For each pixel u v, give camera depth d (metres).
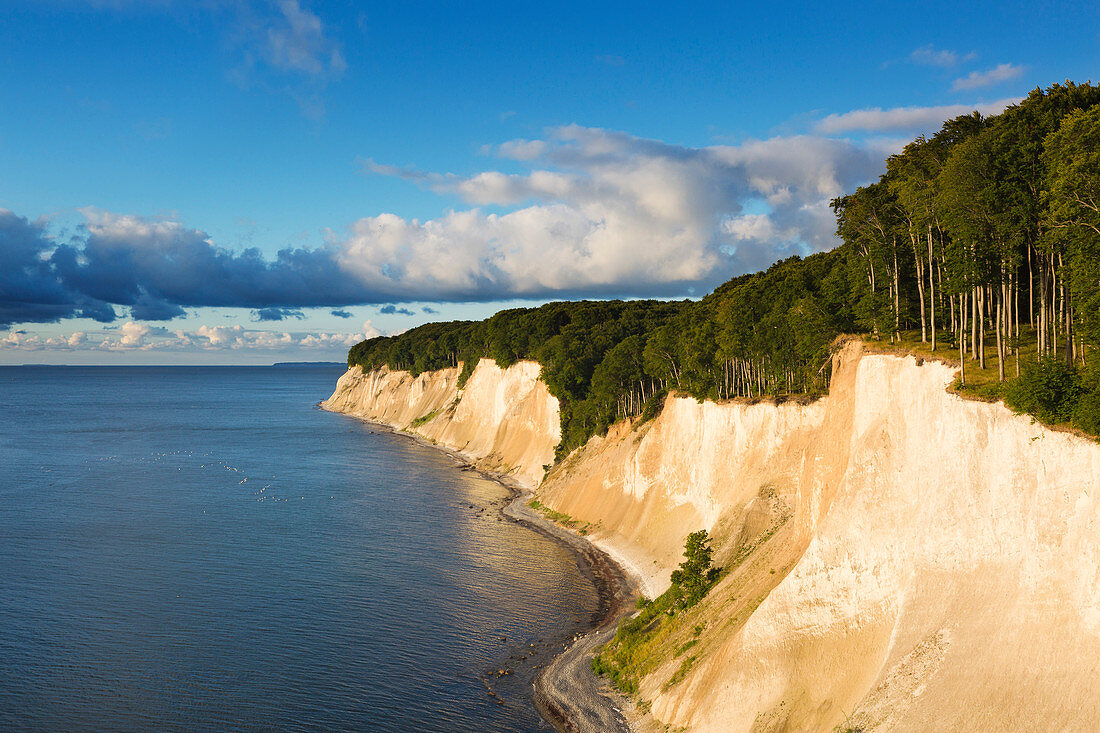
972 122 53.62
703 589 57.97
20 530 85.69
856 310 60.16
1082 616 29.42
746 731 39.28
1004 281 44.34
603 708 47.59
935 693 32.16
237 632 57.72
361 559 78.00
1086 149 36.41
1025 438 34.56
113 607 61.97
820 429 52.59
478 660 54.62
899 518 40.09
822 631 40.31
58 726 43.53
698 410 83.25
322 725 44.94
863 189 63.06
